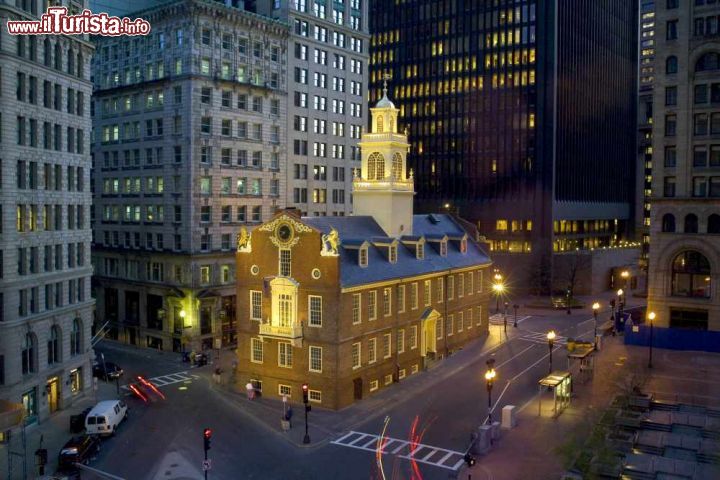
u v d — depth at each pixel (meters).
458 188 146.00
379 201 73.19
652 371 66.06
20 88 54.00
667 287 78.56
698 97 77.12
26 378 53.59
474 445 46.91
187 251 82.94
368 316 62.34
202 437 51.75
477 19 143.12
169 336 84.69
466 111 144.62
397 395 61.88
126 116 90.00
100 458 47.59
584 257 128.88
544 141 135.00
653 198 78.56
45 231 56.78
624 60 172.75
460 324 80.19
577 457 43.84
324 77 106.00
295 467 45.75
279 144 93.38
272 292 61.19
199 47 83.06
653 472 40.97
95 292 94.94
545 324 95.75
